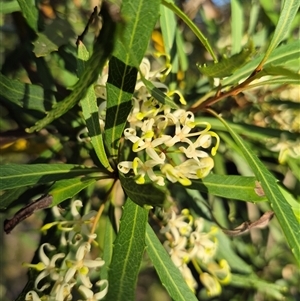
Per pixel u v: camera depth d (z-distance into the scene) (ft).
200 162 0.54
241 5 0.82
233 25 0.78
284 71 0.50
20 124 0.78
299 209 0.65
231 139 0.70
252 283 0.87
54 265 0.59
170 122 0.56
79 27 0.77
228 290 0.97
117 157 0.55
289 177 0.81
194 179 0.57
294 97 0.82
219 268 0.73
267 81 0.58
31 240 1.21
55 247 0.63
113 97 0.52
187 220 0.76
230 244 0.87
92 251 0.78
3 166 0.53
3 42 1.00
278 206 0.52
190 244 0.70
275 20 0.83
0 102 0.77
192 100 0.75
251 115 0.81
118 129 0.53
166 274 0.55
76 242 0.61
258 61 0.63
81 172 0.55
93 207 0.78
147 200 0.49
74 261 0.58
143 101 0.59
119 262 0.50
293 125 0.82
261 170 0.54
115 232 0.63
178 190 0.78
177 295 0.55
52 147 0.76
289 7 0.55
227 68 0.54
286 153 0.77
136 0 0.48
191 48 0.97
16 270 1.70
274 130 0.72
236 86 0.60
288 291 1.00
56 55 0.77
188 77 0.88
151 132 0.54
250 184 0.56
